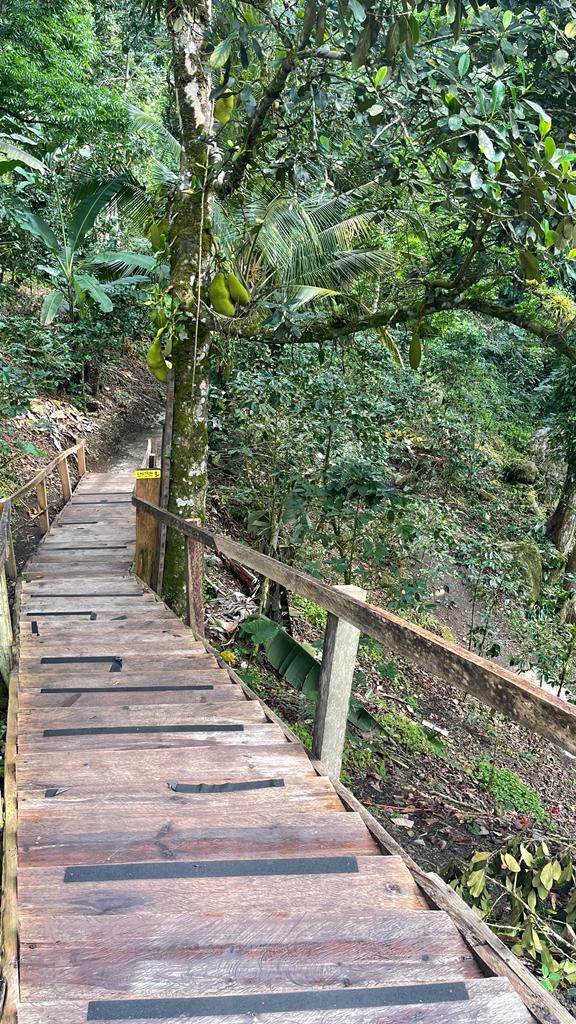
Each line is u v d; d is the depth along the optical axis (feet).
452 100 13.35
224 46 14.14
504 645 35.65
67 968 5.18
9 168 35.55
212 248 21.08
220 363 29.50
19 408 32.86
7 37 42.42
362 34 11.35
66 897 6.08
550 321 21.83
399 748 23.66
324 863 6.99
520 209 14.07
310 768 9.39
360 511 26.96
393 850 7.41
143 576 24.16
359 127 18.57
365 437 27.12
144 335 67.62
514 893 12.43
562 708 4.83
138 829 7.40
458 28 11.84
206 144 20.44
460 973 5.62
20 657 14.53
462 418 49.24
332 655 9.45
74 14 46.26
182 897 6.20
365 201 23.95
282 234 22.41
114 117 45.14
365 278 27.22
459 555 30.12
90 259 44.96
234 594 27.45
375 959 5.62
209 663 14.65
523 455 59.67
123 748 9.93
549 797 25.95
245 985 5.17
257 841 7.41
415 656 6.88
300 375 27.02
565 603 34.09
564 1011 5.18
